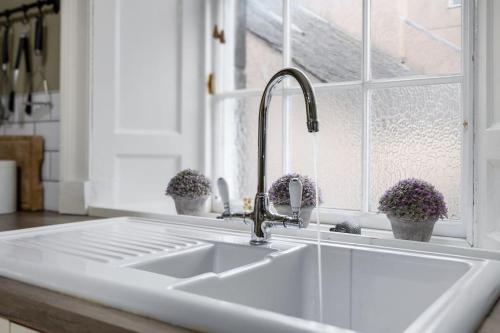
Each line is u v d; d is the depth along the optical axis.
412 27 1.39
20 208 1.71
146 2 1.68
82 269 0.72
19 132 1.83
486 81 1.11
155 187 1.71
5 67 1.85
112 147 1.62
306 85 0.90
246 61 1.76
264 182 1.01
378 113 1.43
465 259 0.85
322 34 1.56
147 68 1.68
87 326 0.58
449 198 1.31
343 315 0.96
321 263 0.99
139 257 0.87
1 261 0.80
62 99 1.60
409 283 0.89
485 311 0.61
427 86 1.35
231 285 0.76
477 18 1.17
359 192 1.46
